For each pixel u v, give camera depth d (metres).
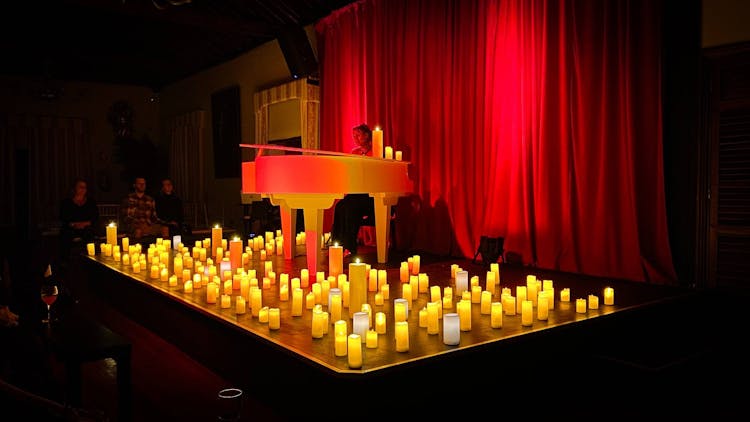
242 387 2.74
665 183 4.06
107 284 4.89
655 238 4.07
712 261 3.87
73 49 9.57
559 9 4.56
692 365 2.91
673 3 4.01
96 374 3.08
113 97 11.77
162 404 2.62
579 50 4.42
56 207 11.16
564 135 4.53
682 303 3.45
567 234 4.53
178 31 9.54
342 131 6.99
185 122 11.05
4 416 1.50
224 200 10.12
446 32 5.55
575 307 3.14
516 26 4.88
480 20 5.18
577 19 4.43
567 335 2.76
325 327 2.64
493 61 5.07
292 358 2.32
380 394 2.10
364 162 3.88
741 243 3.74
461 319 2.65
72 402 2.20
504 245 4.95
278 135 8.55
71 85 11.30
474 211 5.32
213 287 3.30
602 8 4.30
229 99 9.76
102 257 5.45
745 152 3.73
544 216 4.66
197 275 3.73
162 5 6.34
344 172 3.74
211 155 10.52
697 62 3.91
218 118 10.12
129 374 2.29
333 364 2.18
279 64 8.55
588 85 4.37
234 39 9.12
